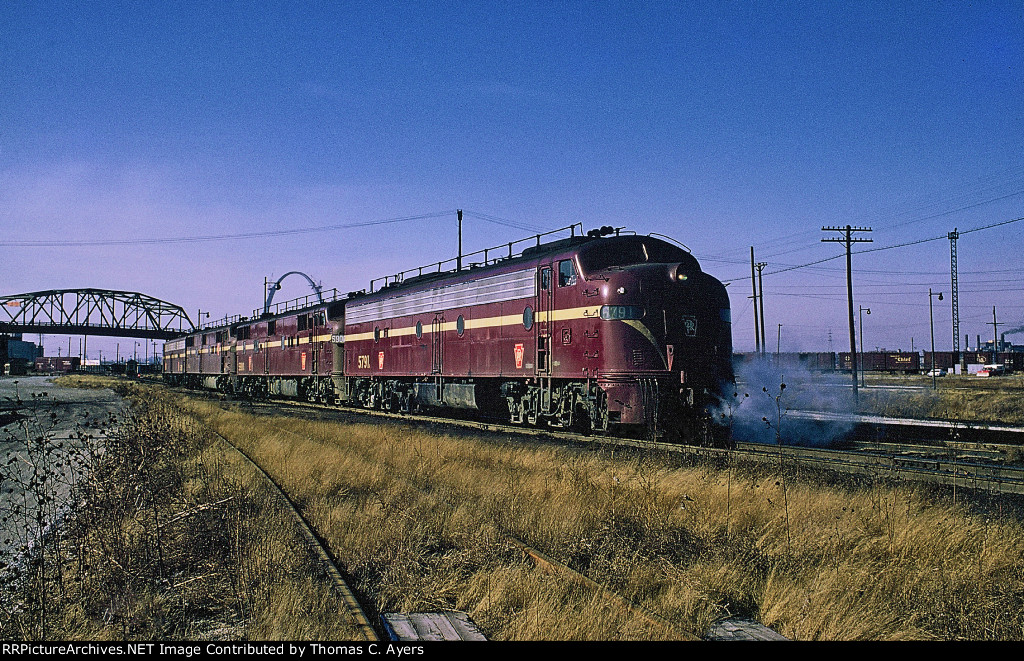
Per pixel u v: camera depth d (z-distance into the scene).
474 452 13.94
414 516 9.30
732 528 8.15
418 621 5.91
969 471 11.41
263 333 41.31
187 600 6.85
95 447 12.84
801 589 6.17
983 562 6.57
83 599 6.85
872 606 5.84
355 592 6.79
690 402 15.48
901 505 8.34
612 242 17.11
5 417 27.03
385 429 18.64
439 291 23.03
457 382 22.34
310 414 27.41
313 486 11.78
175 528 8.65
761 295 46.16
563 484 10.27
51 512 10.91
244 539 8.31
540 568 7.11
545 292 17.83
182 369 62.75
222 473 12.73
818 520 8.05
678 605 6.11
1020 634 5.39
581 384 16.97
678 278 15.72
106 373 132.12
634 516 8.75
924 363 88.62
